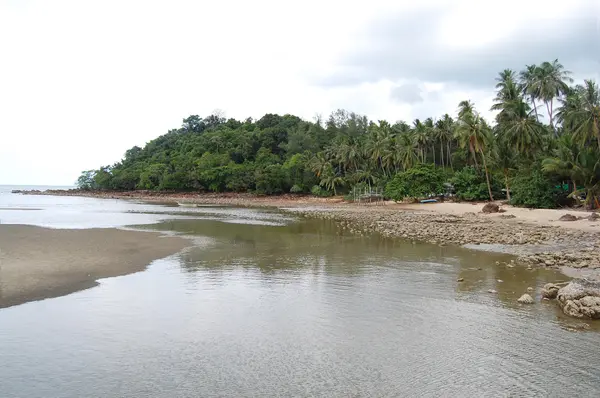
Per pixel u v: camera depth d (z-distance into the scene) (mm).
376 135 96750
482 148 65625
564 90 69062
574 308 13750
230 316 14000
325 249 27484
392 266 21812
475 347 11477
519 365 10430
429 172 72438
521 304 15000
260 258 24109
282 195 112875
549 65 70562
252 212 65062
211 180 126188
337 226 42594
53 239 28516
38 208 74312
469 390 9312
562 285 16844
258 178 112875
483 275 19484
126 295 16188
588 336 12086
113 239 29656
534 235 31625
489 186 65750
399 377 9891
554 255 22625
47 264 20766
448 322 13359
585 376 9875
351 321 13547
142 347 11539
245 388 9430
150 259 23219
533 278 18656
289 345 11688
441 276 19453
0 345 11570
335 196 101688
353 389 9375
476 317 13758
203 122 185125
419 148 92625
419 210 62656
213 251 26344
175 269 20922
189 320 13586
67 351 11266
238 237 33344
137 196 133500
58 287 17047
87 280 18266
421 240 31484
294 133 130125
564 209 50531
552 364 10469
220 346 11617
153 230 37281
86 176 173875
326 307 14961
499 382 9641
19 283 17312
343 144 104938
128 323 13273
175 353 11172
